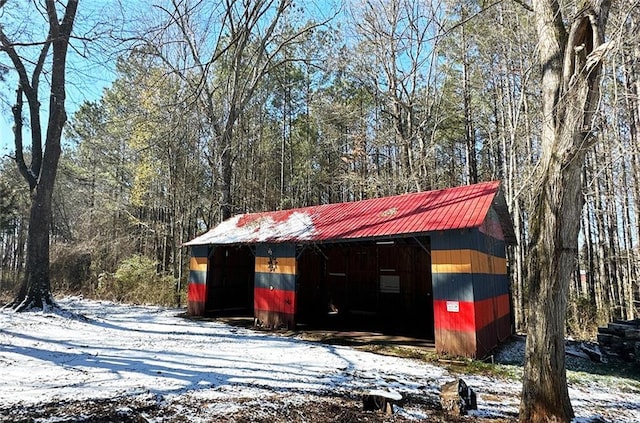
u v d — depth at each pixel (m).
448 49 19.16
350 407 4.71
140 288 19.16
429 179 20.33
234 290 15.96
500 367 7.55
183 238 21.88
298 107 27.70
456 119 21.48
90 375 5.60
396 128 20.56
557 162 4.46
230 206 17.80
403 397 5.23
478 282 8.59
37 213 12.58
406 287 14.12
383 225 9.84
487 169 25.17
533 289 4.54
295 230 11.91
